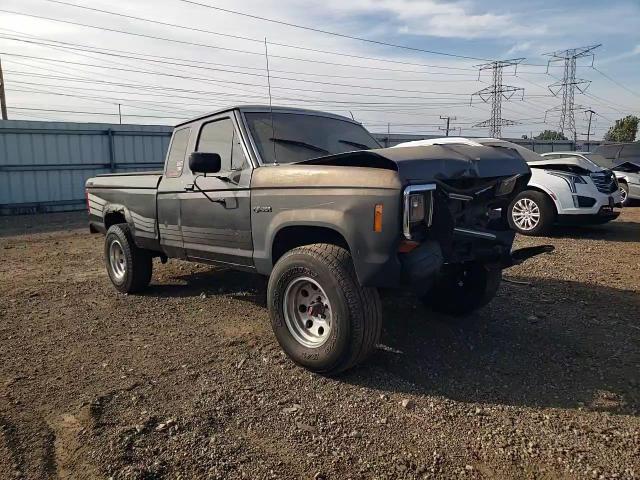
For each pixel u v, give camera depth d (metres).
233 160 4.55
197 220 4.91
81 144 17.34
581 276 6.52
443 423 3.13
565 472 2.66
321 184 3.70
